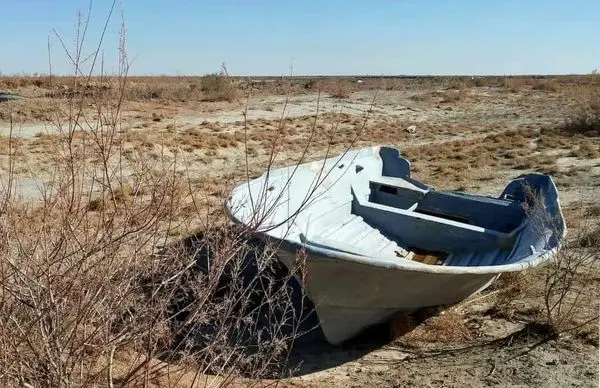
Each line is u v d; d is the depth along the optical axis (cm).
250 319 478
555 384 498
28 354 324
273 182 720
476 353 564
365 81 5253
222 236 443
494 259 745
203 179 1191
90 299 313
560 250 659
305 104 3153
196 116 2564
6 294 326
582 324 586
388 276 524
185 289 447
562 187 1318
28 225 350
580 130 2233
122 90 343
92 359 352
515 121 2761
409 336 606
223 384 423
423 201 967
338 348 591
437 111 3231
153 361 437
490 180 1455
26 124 1866
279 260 576
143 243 343
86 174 428
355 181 951
